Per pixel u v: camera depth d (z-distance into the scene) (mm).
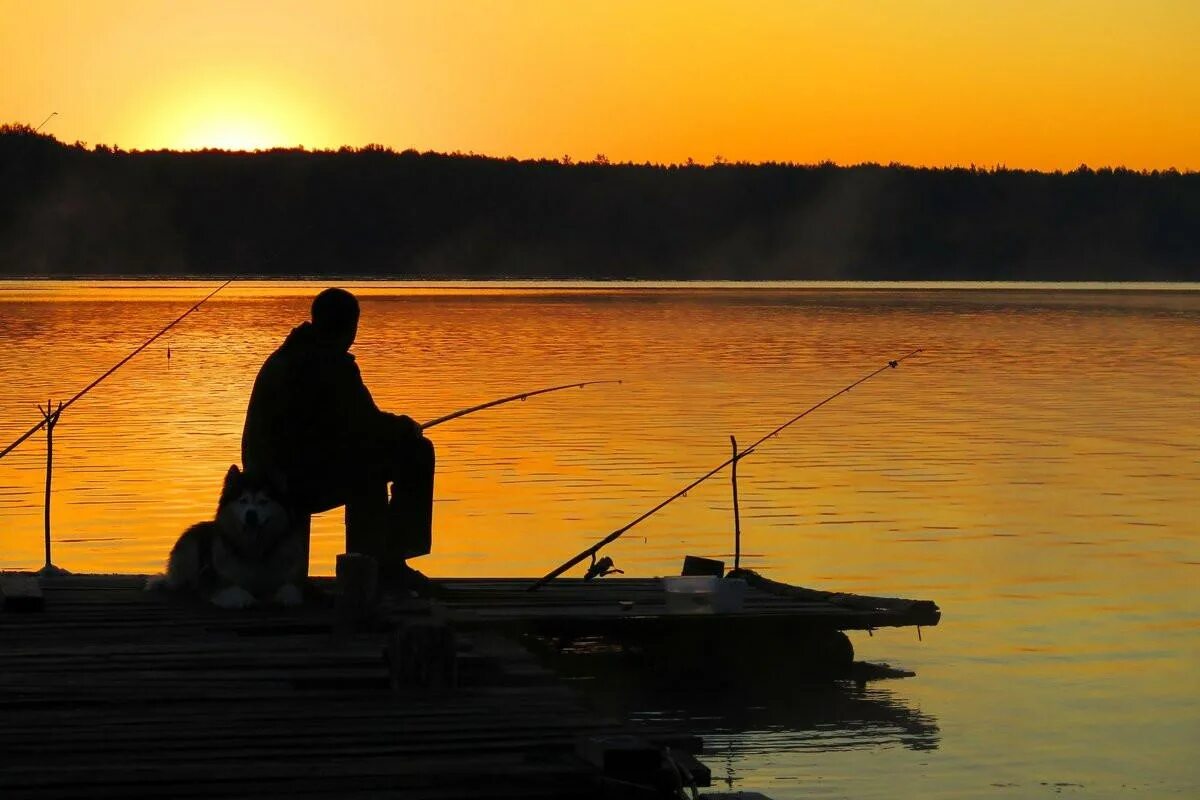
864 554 41938
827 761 24922
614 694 29312
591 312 182875
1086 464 59844
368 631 26359
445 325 151125
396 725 20781
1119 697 28625
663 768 19031
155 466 56438
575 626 28797
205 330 138500
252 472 28047
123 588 30500
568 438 66250
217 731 20266
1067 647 32219
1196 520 47375
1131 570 39938
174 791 17781
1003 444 65875
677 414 75500
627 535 44625
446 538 43906
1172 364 113000
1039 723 27000
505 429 69375
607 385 89438
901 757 25156
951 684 29625
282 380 28547
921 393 88938
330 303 28656
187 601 28969
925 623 29922
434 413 74438
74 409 74562
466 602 30547
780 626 29594
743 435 67688
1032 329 157000
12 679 22734
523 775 18688
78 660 24000
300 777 18422
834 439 67250
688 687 29859
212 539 28859
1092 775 24281
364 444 28562
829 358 113312
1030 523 46688
